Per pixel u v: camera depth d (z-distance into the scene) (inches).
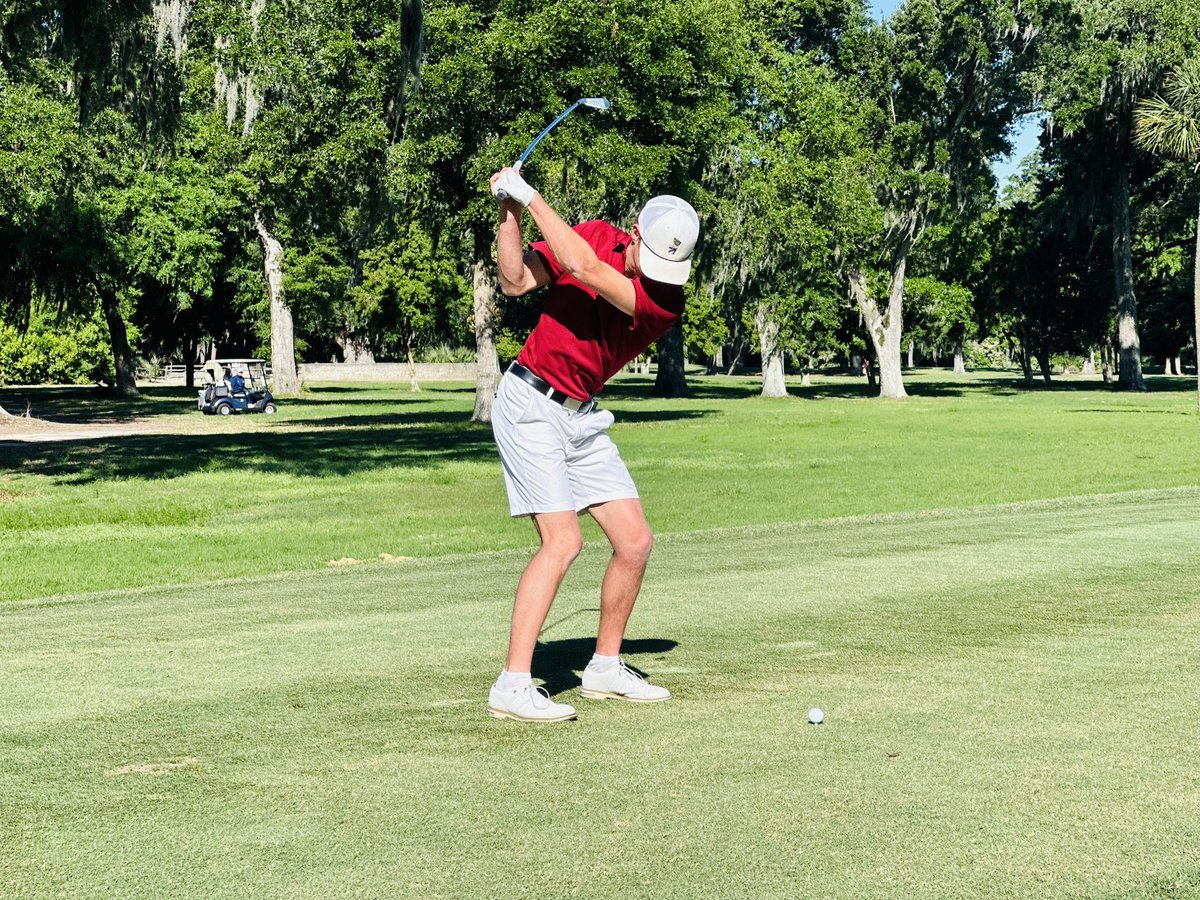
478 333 1512.1
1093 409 1699.1
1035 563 323.3
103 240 1797.5
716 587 292.4
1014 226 2662.4
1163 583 285.7
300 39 1327.5
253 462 958.4
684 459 928.9
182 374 3176.7
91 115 911.0
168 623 267.7
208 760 150.9
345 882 110.3
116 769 147.8
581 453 176.9
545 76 1283.2
